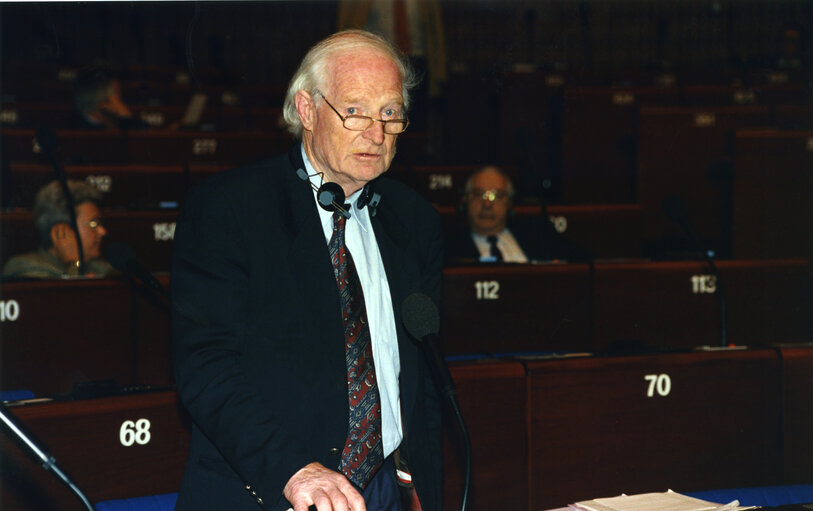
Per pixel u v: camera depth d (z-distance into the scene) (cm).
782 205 613
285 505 150
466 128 731
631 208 562
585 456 273
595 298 415
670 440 281
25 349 329
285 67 997
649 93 720
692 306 426
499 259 470
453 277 397
